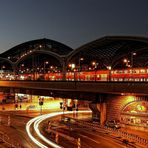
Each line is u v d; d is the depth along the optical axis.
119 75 89.94
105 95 88.81
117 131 74.56
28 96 160.38
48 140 69.50
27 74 152.38
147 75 80.94
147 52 114.94
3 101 153.25
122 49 107.31
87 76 103.12
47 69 184.38
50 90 97.12
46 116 111.25
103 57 115.81
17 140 69.50
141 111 81.69
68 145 64.06
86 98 90.50
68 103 137.00
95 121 92.75
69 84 85.19
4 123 95.44
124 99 84.94
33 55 149.25
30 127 88.19
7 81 115.38
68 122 94.25
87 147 62.34
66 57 115.50
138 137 66.44
